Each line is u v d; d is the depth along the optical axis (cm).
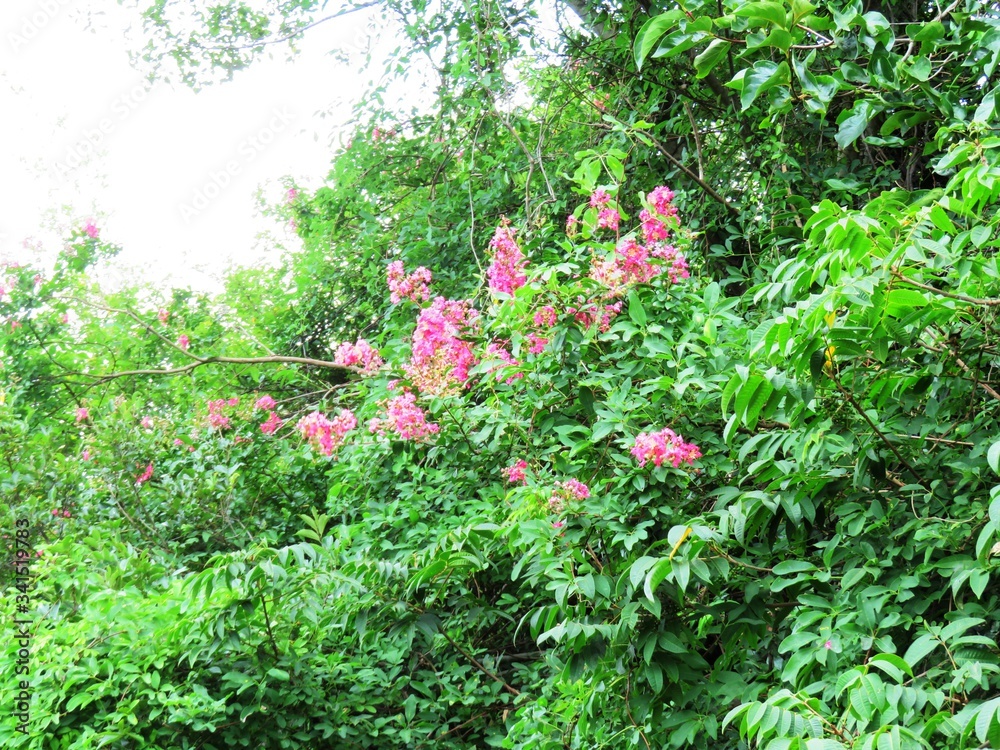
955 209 239
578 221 430
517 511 354
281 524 650
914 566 280
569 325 387
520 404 421
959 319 271
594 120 656
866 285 220
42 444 623
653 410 361
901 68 294
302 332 820
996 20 275
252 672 420
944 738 232
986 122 277
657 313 393
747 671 347
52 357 739
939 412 293
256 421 691
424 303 474
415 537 475
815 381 242
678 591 280
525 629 518
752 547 312
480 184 720
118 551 514
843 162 552
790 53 272
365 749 449
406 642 477
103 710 387
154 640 405
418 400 440
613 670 316
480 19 648
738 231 584
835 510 291
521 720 456
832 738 193
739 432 347
